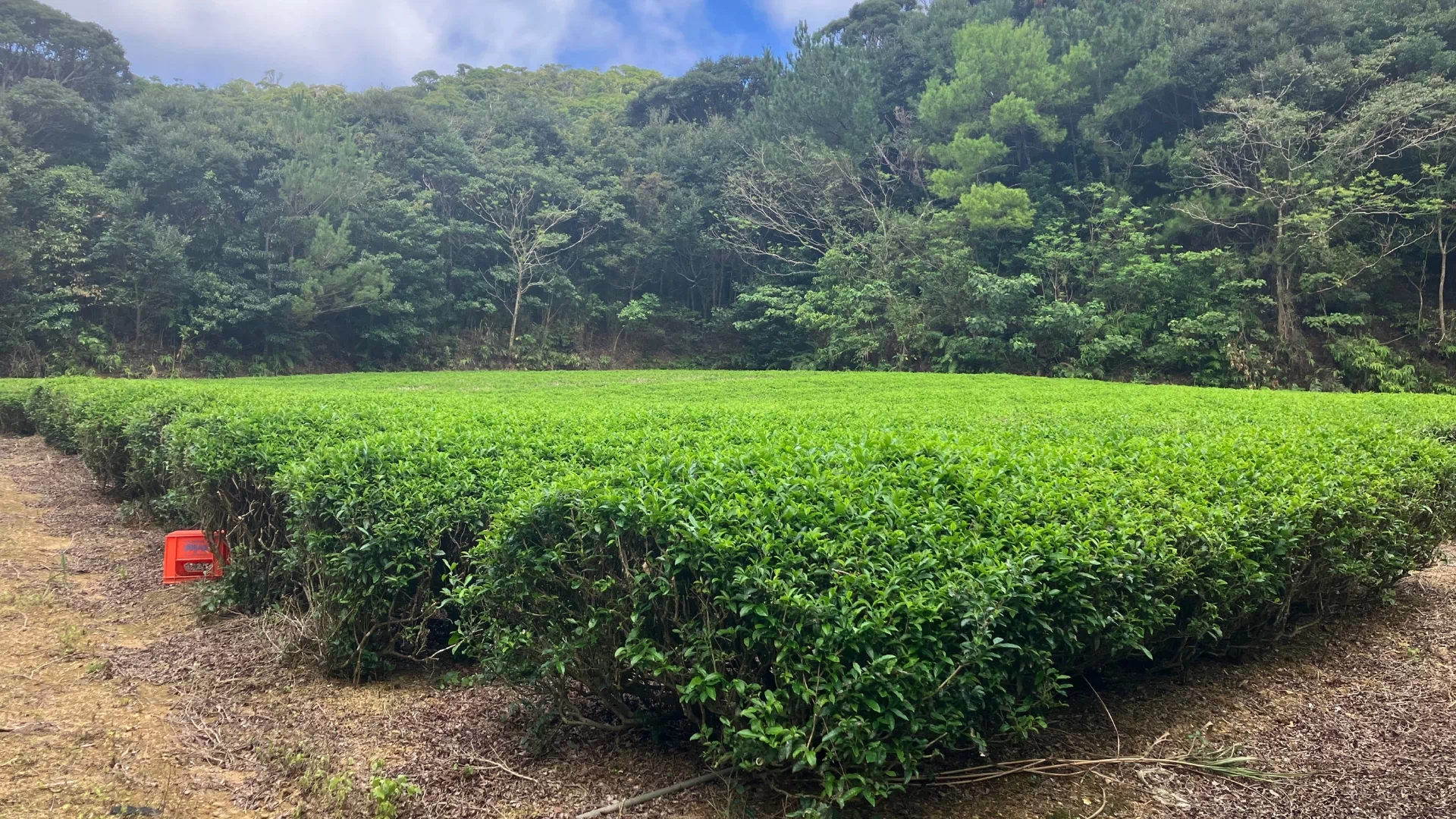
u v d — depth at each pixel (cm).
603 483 318
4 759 312
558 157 3809
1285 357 2639
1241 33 3003
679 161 3781
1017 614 272
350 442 454
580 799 289
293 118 2989
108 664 413
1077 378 2627
